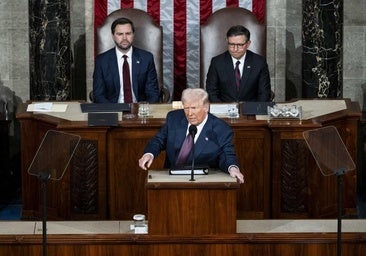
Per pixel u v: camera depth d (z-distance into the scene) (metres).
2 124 24.05
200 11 25.77
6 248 14.61
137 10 24.39
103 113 19.42
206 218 14.51
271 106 20.14
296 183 19.52
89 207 19.64
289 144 19.38
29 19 24.81
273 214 19.67
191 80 26.12
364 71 26.00
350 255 14.77
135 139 19.50
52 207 19.94
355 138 20.09
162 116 20.22
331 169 13.66
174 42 25.94
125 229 15.15
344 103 21.09
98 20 25.66
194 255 14.59
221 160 15.72
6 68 25.88
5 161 24.12
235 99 22.47
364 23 25.78
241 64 22.47
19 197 24.39
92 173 19.48
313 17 24.78
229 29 22.30
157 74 24.34
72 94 26.44
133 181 19.61
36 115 20.02
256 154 19.58
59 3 24.73
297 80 26.36
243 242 14.57
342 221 15.71
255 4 25.72
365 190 24.70
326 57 24.95
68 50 25.14
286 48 26.22
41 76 24.95
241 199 19.73
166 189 14.38
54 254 14.69
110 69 22.56
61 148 14.17
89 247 14.66
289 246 14.69
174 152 16.08
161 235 14.55
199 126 16.00
